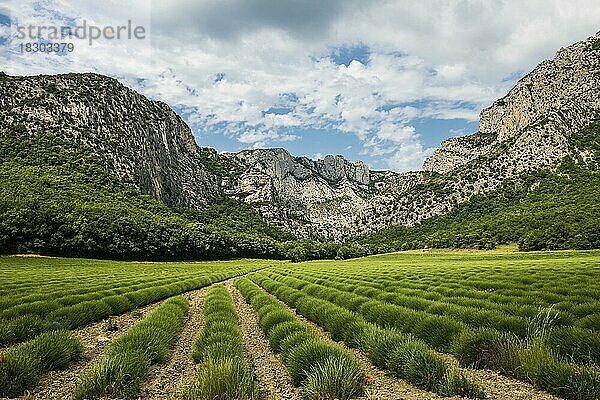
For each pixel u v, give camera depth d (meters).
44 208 86.19
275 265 92.06
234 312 17.41
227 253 123.69
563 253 75.62
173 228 112.31
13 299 18.17
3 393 7.34
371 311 15.13
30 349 9.05
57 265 69.19
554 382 7.13
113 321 16.72
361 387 7.41
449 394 7.16
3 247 75.69
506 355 8.54
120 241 88.19
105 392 7.30
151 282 35.16
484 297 18.55
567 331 9.49
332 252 155.12
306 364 8.40
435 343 10.78
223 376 7.07
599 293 16.70
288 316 14.23
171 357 10.94
